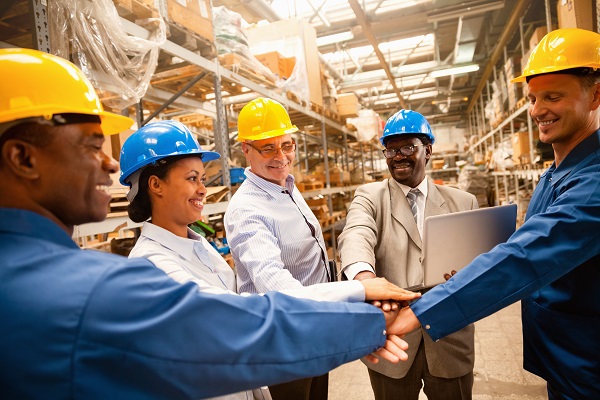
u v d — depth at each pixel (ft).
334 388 8.59
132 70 6.28
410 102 48.67
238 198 4.93
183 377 1.82
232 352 1.94
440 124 61.57
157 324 1.75
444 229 4.09
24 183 1.86
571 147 3.84
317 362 2.34
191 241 3.39
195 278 3.03
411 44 31.73
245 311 2.07
